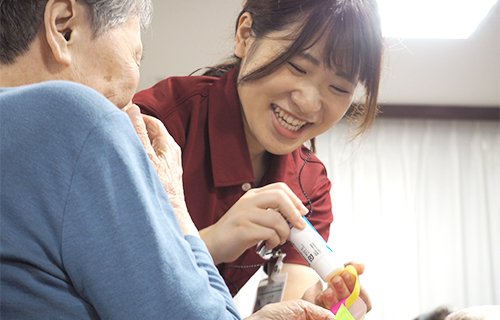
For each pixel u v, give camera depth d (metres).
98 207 0.50
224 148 1.12
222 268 1.20
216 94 1.15
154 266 0.51
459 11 2.62
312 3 0.98
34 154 0.50
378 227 3.81
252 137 1.17
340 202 3.84
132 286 0.50
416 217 3.85
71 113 0.51
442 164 3.95
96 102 0.53
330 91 1.03
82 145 0.51
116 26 0.66
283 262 1.30
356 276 0.99
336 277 0.99
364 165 3.91
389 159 3.93
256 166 1.26
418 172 3.92
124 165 0.52
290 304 0.81
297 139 1.09
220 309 0.56
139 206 0.52
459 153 3.98
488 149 3.99
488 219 3.88
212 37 3.00
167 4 2.74
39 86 0.53
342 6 0.98
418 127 3.99
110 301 0.50
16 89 0.54
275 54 1.01
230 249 1.00
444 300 3.73
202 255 0.63
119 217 0.51
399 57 3.25
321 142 3.93
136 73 0.68
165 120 1.11
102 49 0.64
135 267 0.50
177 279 0.52
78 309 0.51
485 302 3.76
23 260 0.50
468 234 3.86
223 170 1.12
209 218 1.13
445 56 3.21
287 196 1.02
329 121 1.08
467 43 3.03
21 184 0.49
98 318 0.52
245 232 0.99
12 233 0.50
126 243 0.50
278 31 1.01
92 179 0.50
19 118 0.51
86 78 0.64
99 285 0.50
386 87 3.66
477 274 3.79
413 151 3.95
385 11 2.56
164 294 0.51
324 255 1.00
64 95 0.52
